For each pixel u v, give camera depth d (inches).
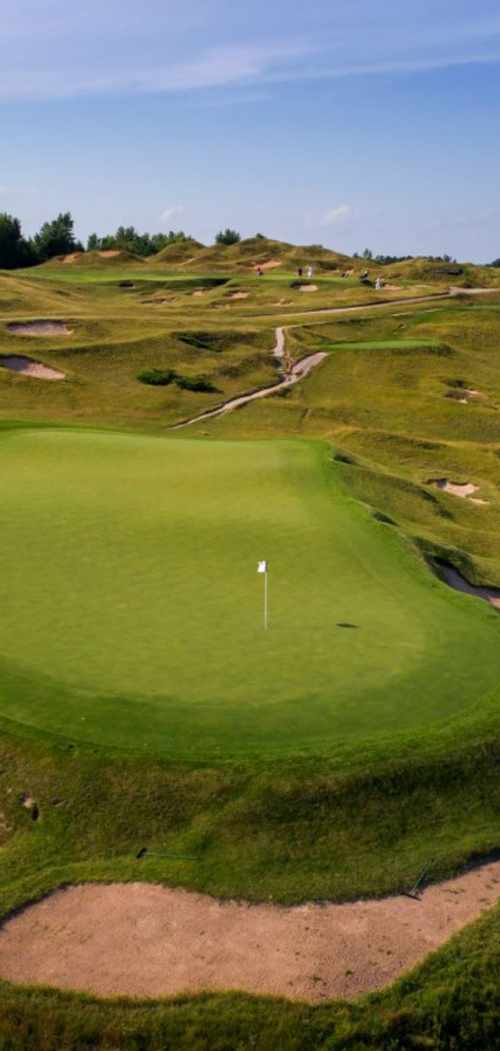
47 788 617.9
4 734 647.1
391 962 512.4
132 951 514.3
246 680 720.3
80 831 597.9
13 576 935.7
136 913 539.8
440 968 509.7
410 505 1478.8
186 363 2518.5
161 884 559.2
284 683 717.3
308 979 499.8
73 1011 478.9
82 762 624.4
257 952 515.5
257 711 675.4
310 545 1063.6
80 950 514.6
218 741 641.0
